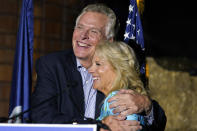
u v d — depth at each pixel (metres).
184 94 6.76
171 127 6.64
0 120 2.40
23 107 2.84
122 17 3.34
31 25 3.05
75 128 2.23
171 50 12.45
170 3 12.60
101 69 2.69
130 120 2.54
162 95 6.70
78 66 3.01
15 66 2.97
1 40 5.87
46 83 2.91
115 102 2.57
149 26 12.26
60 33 6.20
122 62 2.68
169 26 12.60
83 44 2.97
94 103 2.95
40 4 6.02
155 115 2.94
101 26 3.00
